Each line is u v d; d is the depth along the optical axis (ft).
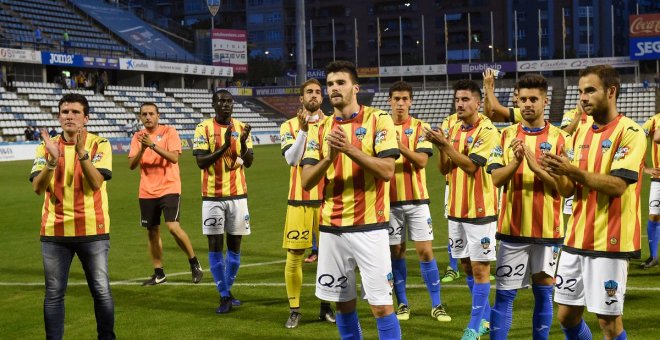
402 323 20.95
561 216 17.49
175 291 26.05
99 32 165.99
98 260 18.30
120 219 46.32
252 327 20.98
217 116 24.68
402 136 22.35
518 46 292.61
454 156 19.58
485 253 19.81
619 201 14.34
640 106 174.91
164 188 26.96
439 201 52.65
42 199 58.39
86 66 139.54
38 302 24.59
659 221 28.37
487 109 22.36
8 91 125.90
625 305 22.26
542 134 17.75
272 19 305.12
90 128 131.34
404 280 21.83
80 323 21.65
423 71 195.93
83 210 18.08
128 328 20.94
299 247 21.20
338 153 15.40
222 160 24.11
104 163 18.22
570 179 14.29
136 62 150.41
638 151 14.03
